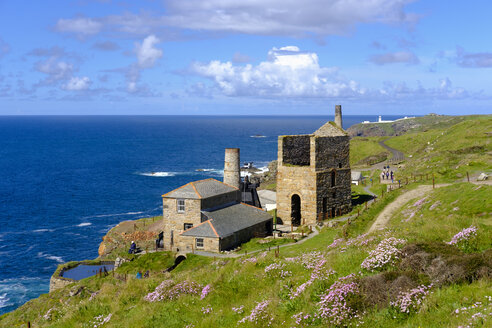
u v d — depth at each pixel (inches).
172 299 1027.3
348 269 850.8
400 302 626.8
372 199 2837.1
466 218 1144.8
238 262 1296.8
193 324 838.5
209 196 2447.1
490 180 1961.1
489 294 591.8
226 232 2220.7
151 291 1233.4
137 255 2368.4
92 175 7278.5
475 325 510.3
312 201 2477.9
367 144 6407.5
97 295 1347.2
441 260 709.9
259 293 898.1
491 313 517.0
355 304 660.1
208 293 984.3
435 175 2824.8
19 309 1827.0
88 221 4320.9
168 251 2225.6
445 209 1488.7
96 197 5487.2
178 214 2438.5
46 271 2984.7
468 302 589.6
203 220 2375.7
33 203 5137.8
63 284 2220.7
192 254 2119.8
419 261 746.8
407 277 685.9
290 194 2578.7
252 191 3221.0
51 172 7642.7
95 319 1054.4
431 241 854.5
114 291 1348.4
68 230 3998.5
